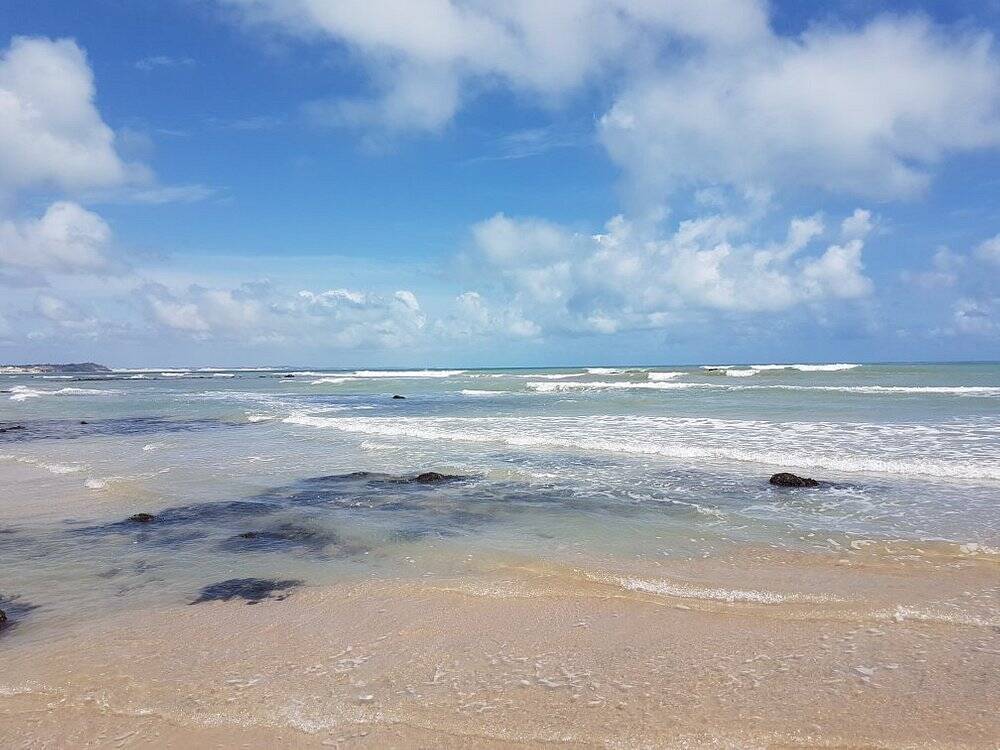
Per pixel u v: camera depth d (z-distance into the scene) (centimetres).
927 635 558
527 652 552
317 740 432
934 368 6812
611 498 1118
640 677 502
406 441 1914
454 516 1025
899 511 978
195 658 557
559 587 705
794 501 1064
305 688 500
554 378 6644
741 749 407
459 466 1455
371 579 749
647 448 1605
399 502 1130
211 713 469
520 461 1499
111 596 711
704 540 862
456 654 552
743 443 1645
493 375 9075
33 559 844
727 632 579
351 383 7038
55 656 567
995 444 1520
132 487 1291
